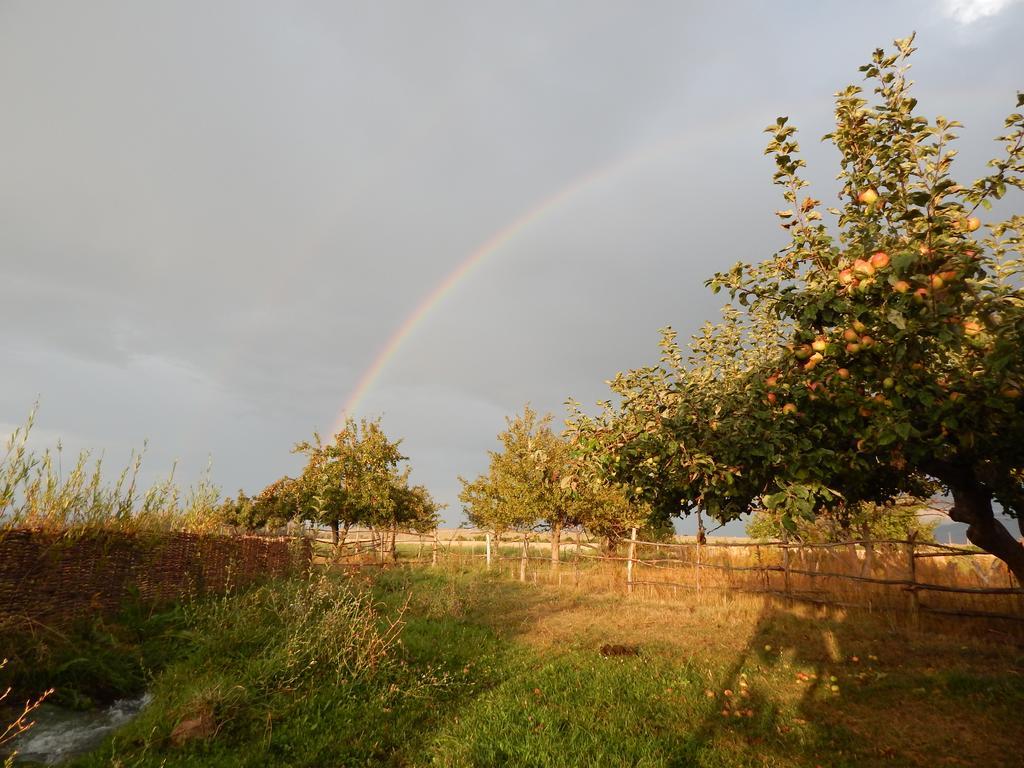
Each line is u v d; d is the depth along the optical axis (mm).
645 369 6227
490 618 12039
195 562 10445
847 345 3816
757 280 4730
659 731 5758
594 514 21344
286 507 24844
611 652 9039
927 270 3461
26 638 6055
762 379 4527
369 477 23672
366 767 4758
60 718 5273
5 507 6098
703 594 15398
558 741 5242
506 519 23672
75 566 7098
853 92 4660
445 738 5289
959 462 5523
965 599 11570
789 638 10055
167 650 7133
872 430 3934
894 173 4488
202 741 4859
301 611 8453
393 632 8898
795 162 4570
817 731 5777
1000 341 3479
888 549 14016
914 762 5062
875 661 8352
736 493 4414
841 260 4227
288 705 5691
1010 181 3977
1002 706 6207
